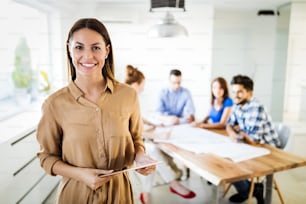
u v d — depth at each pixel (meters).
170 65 3.53
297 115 3.39
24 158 1.96
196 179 2.85
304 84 3.29
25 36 2.91
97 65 0.89
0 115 2.37
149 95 3.57
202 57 3.52
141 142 1.11
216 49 4.07
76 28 0.87
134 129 1.08
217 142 1.95
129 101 0.99
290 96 3.40
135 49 3.47
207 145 1.88
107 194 0.96
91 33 0.86
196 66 3.54
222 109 2.59
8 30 2.60
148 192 2.27
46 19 3.09
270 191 1.82
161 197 2.46
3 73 2.56
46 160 0.96
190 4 3.35
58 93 0.93
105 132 0.93
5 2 2.52
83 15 3.29
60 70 3.23
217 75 4.15
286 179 2.83
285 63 3.41
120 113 0.95
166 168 2.44
